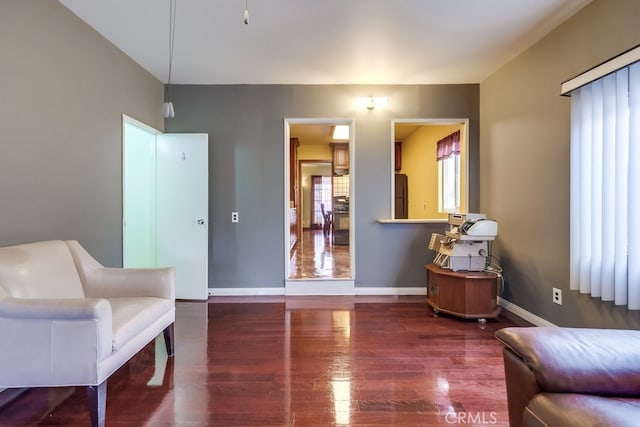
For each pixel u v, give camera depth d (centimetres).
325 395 199
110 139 310
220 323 321
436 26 283
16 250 192
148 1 246
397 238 425
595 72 228
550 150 292
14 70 211
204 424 173
